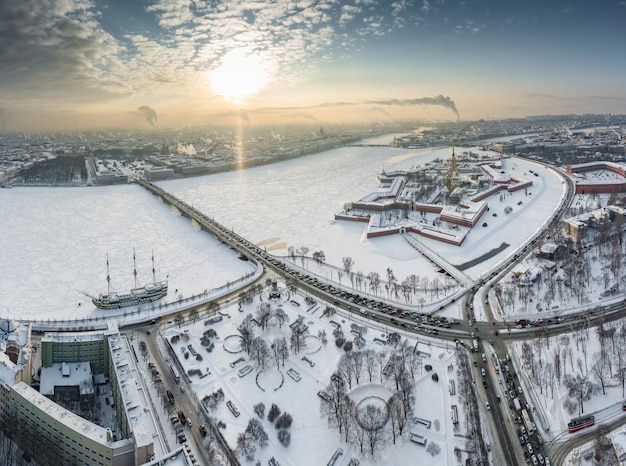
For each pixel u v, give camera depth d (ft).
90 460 627.87
